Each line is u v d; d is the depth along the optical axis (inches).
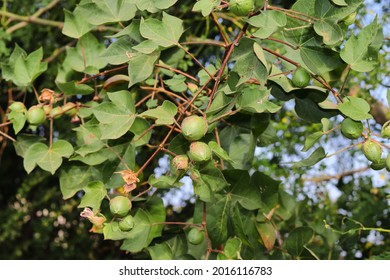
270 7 30.6
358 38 31.1
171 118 31.6
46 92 38.4
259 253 41.9
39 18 61.7
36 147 36.7
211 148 31.5
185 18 55.9
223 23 57.8
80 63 40.8
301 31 31.6
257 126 36.4
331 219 53.3
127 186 32.6
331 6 30.3
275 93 35.3
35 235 79.7
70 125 57.6
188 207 64.8
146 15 47.9
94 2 35.9
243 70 30.2
